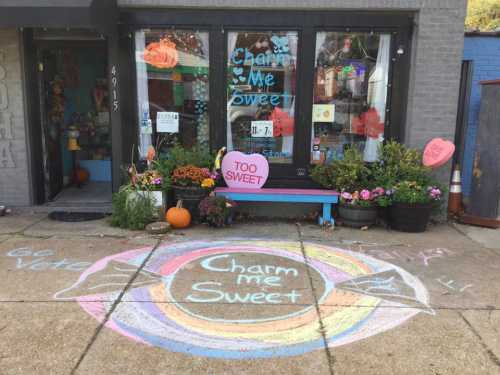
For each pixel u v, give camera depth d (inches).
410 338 125.7
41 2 198.7
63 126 297.7
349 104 242.2
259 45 237.5
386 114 241.3
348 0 227.5
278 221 240.4
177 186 223.9
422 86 232.5
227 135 245.8
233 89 241.8
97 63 303.0
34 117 248.5
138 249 191.9
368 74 239.9
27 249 191.0
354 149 235.1
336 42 236.4
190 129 247.0
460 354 118.5
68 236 208.4
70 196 277.6
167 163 231.1
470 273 173.0
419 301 148.1
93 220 235.1
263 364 113.1
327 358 115.9
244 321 133.6
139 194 222.5
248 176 237.6
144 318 134.4
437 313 140.0
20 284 156.6
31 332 125.8
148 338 123.9
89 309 139.3
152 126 246.4
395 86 236.7
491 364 114.4
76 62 301.9
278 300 147.3
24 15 198.8
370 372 110.5
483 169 234.7
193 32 236.8
